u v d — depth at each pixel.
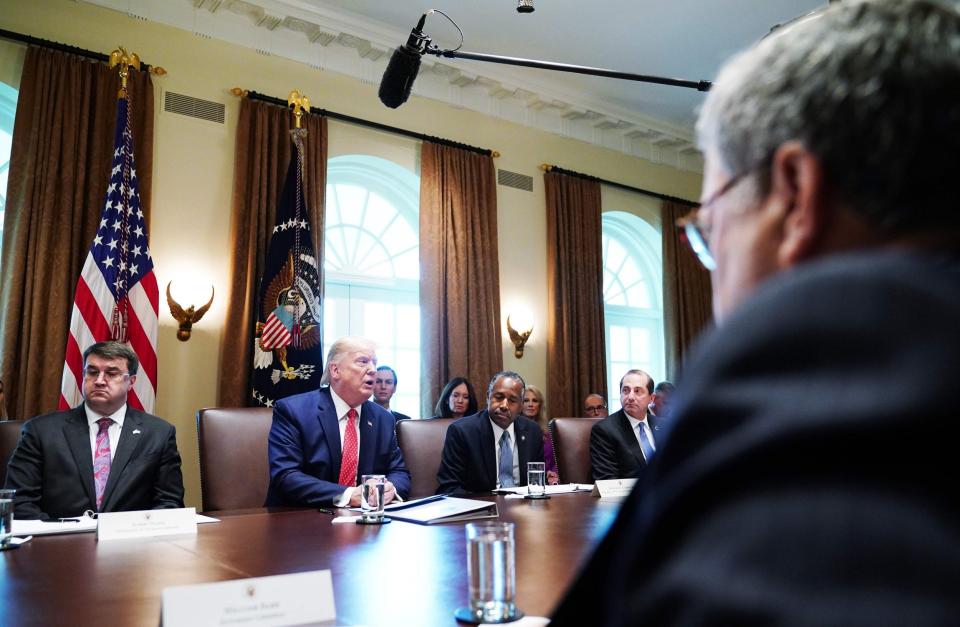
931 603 0.21
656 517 0.29
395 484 3.05
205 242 4.95
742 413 0.27
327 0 5.33
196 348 4.85
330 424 3.02
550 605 1.09
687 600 0.25
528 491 2.72
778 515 0.24
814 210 0.34
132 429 2.91
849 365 0.25
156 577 1.34
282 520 2.14
